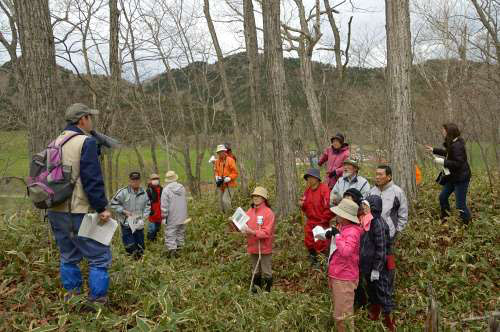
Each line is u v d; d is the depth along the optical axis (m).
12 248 5.36
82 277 4.47
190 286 5.00
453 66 17.95
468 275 6.02
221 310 4.78
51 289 4.51
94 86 12.18
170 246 8.08
